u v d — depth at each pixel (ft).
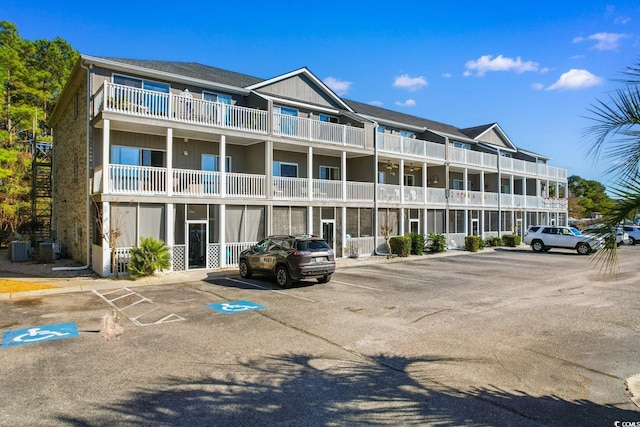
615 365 20.65
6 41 122.52
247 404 16.07
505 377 18.98
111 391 17.21
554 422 14.70
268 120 63.87
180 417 14.98
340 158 83.87
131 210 50.90
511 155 134.51
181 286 43.80
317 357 21.57
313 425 14.42
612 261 15.84
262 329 26.94
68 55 138.82
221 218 57.57
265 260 45.75
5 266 57.21
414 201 88.02
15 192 92.43
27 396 16.69
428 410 15.58
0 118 101.55
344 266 63.00
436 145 94.12
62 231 73.61
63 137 74.33
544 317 30.71
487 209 107.55
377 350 22.79
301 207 67.82
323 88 79.15
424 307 34.01
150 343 23.77
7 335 25.23
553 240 88.43
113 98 50.39
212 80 64.64
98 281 45.29
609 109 14.75
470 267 62.64
